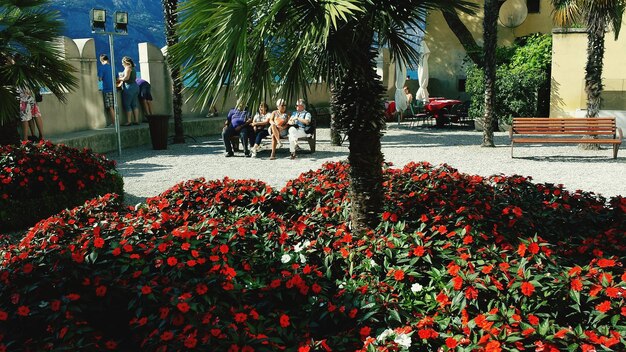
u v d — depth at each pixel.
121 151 14.68
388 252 4.17
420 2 4.32
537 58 18.61
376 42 4.59
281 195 6.18
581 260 4.50
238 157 13.13
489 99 14.05
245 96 3.92
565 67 17.73
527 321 3.29
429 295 3.73
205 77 3.97
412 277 3.94
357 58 4.51
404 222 4.67
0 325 3.41
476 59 19.59
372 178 4.86
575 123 12.59
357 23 4.11
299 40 3.79
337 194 6.11
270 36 3.87
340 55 4.12
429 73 24.05
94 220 5.05
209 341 3.12
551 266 3.81
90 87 15.25
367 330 3.31
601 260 3.74
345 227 5.03
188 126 17.70
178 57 4.10
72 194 7.82
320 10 3.68
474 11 4.56
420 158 12.59
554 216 5.48
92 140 13.83
